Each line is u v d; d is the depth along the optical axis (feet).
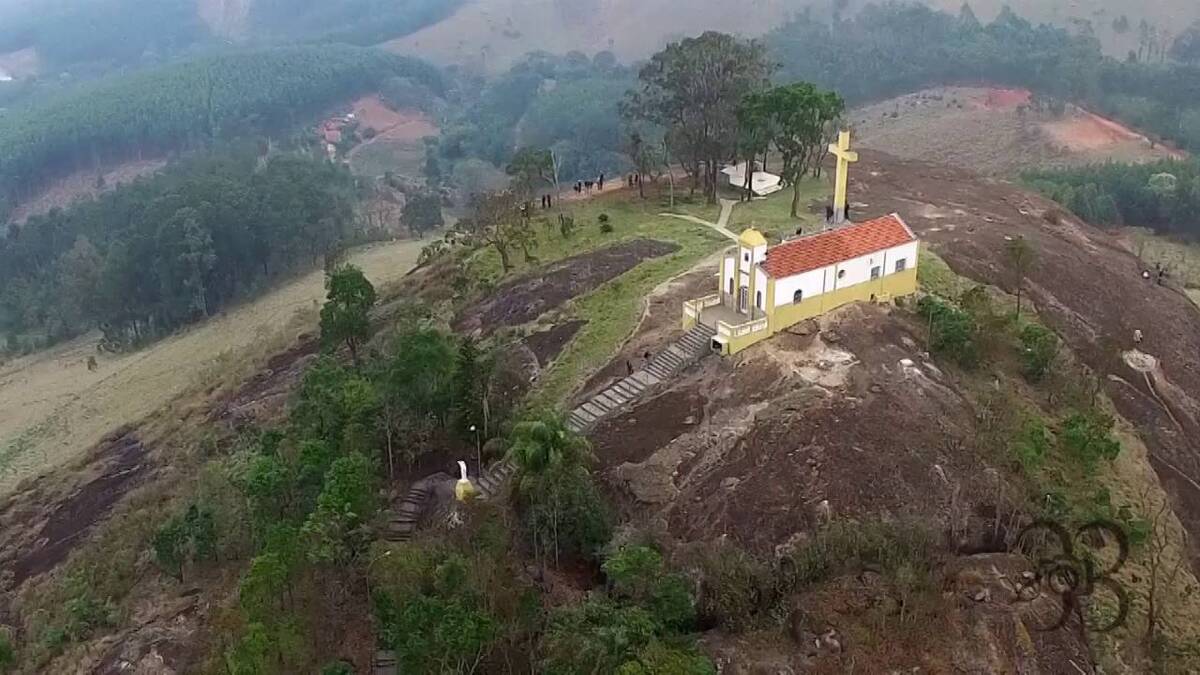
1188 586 178.91
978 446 182.60
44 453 347.36
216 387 336.08
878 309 219.20
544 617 148.46
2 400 413.18
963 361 213.87
